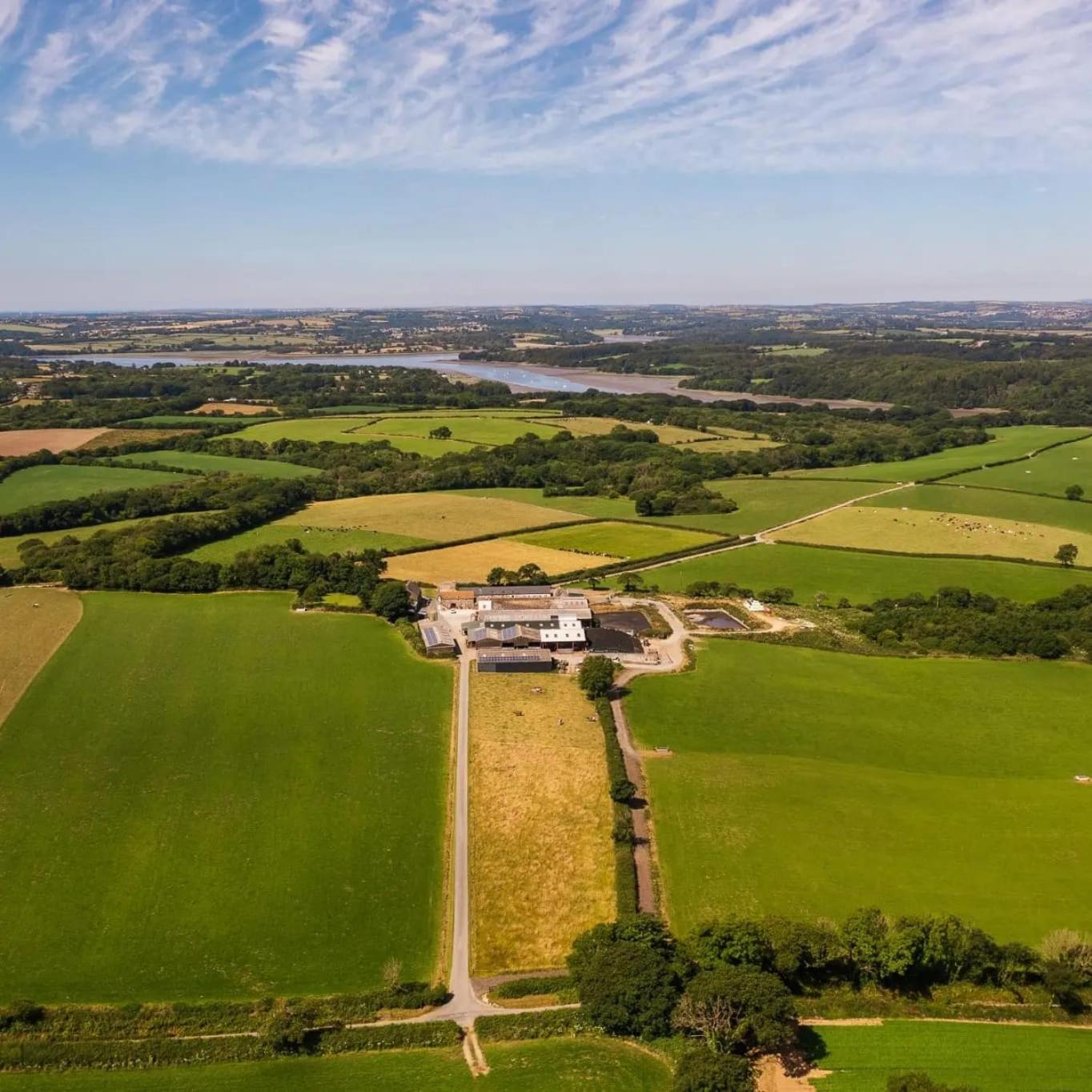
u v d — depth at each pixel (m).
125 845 86.00
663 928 72.31
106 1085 60.69
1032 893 80.19
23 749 101.94
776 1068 60.91
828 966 70.94
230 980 70.25
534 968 72.25
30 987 69.06
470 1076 60.88
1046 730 111.25
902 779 100.06
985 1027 65.00
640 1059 62.25
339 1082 60.62
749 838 88.19
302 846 86.44
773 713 115.25
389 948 74.12
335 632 140.50
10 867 82.44
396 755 103.31
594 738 107.94
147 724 108.31
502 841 88.00
